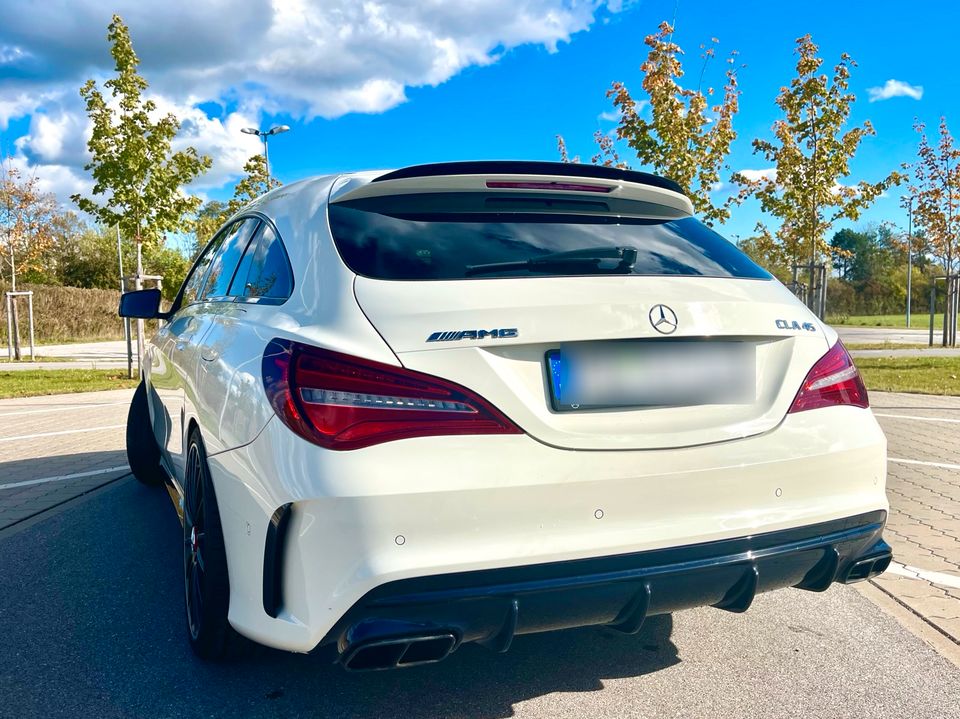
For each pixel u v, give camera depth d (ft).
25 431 28.07
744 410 8.21
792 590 12.26
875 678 9.22
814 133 47.01
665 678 9.23
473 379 7.22
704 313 8.16
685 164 43.04
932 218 65.72
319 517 6.88
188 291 15.20
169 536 14.89
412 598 6.76
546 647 10.08
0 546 14.30
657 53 43.24
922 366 49.29
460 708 8.53
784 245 60.70
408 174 8.70
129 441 18.08
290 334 7.72
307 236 8.89
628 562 7.37
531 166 9.06
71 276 215.72
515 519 7.12
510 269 8.09
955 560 13.21
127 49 47.37
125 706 8.56
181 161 49.75
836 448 8.40
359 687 8.98
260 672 9.36
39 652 9.91
